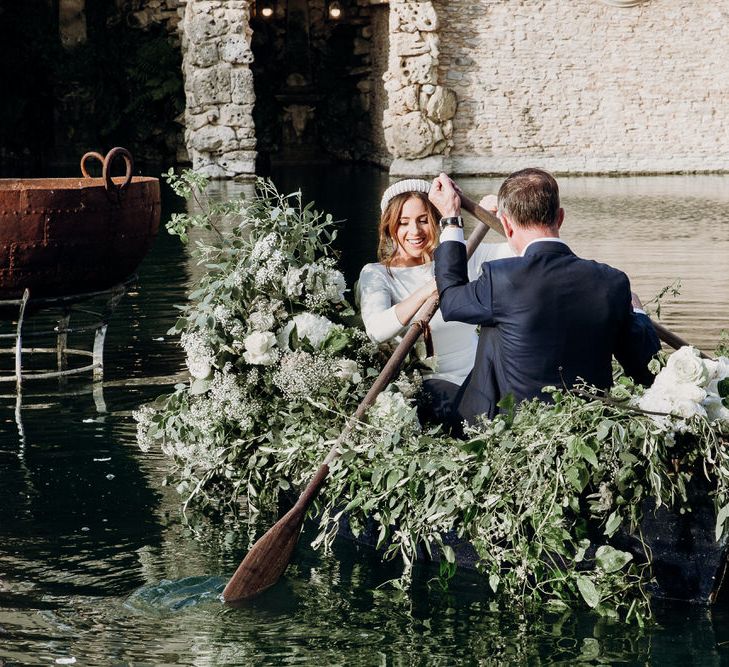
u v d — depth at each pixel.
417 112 20.30
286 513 3.63
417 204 4.06
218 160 19.91
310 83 24.47
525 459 3.16
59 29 22.30
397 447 3.45
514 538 3.16
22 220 5.12
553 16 20.67
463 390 3.71
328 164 23.89
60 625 2.97
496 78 20.75
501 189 3.40
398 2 19.94
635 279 8.54
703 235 11.34
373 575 3.35
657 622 3.01
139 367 5.95
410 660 2.76
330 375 3.74
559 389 3.29
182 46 21.20
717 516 2.98
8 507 3.88
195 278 8.78
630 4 20.66
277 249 4.02
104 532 3.66
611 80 20.95
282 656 2.79
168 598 3.16
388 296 4.04
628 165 21.23
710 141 21.22
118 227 5.43
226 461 3.88
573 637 2.91
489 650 2.83
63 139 22.56
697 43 20.91
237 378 3.83
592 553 3.20
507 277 3.29
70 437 4.69
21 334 5.49
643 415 3.07
